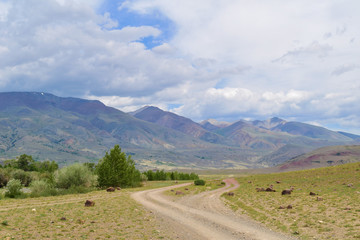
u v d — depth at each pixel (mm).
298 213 25094
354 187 40750
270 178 83312
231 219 24469
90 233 18250
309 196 36375
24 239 15961
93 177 57469
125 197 44219
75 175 55375
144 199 42031
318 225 19703
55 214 25453
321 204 28906
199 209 31328
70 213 26328
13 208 28859
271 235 18094
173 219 24953
